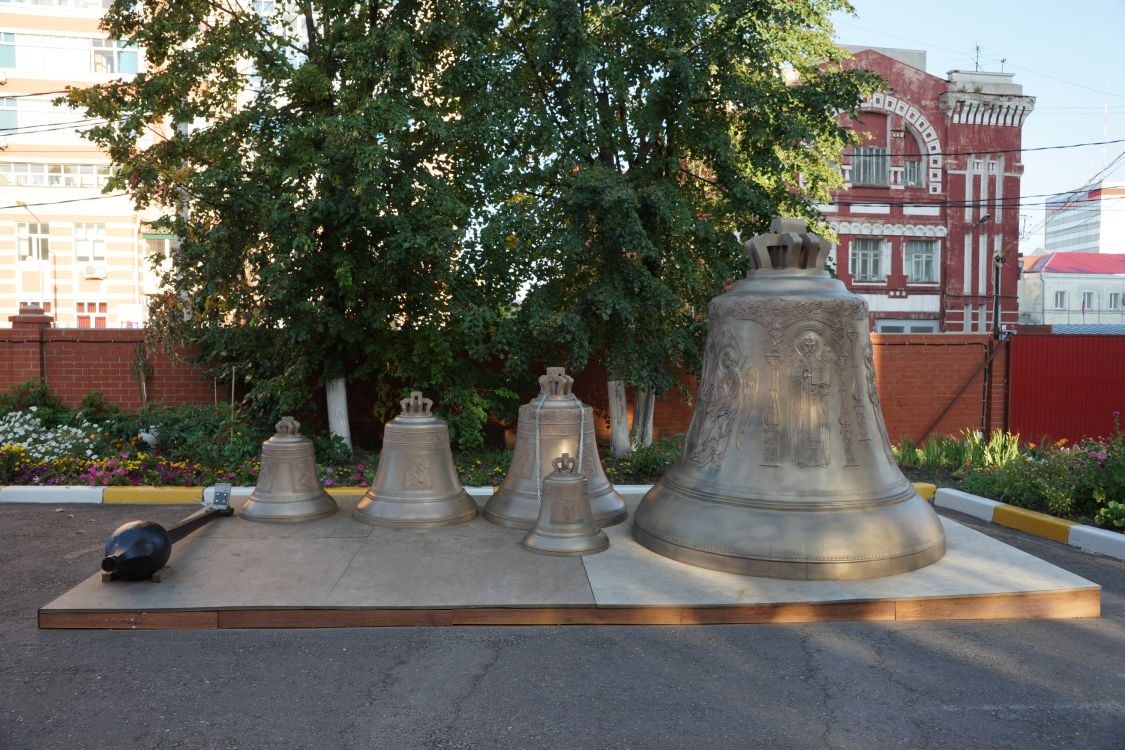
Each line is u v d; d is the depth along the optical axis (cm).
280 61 1037
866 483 559
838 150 1509
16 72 3809
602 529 663
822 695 397
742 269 1112
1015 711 383
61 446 968
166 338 1095
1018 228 3431
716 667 428
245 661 432
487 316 1006
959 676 420
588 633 473
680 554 563
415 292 1086
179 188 1081
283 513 677
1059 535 726
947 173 3384
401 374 1126
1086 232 10000
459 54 1045
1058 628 491
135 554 504
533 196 1138
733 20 1020
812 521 537
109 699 388
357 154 920
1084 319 5428
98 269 3972
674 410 1317
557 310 1127
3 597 535
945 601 499
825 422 559
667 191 1009
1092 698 397
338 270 975
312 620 477
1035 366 1336
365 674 417
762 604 487
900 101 3328
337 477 972
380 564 559
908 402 1332
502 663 431
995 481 895
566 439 680
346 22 995
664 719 372
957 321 3441
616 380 1143
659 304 1015
